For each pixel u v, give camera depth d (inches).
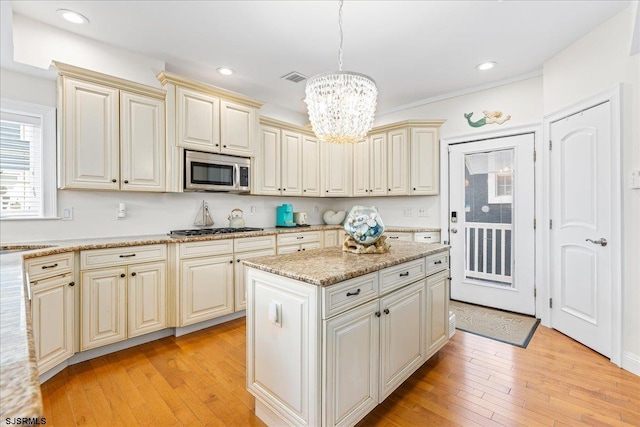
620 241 83.7
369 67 118.6
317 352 51.9
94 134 94.4
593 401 69.5
